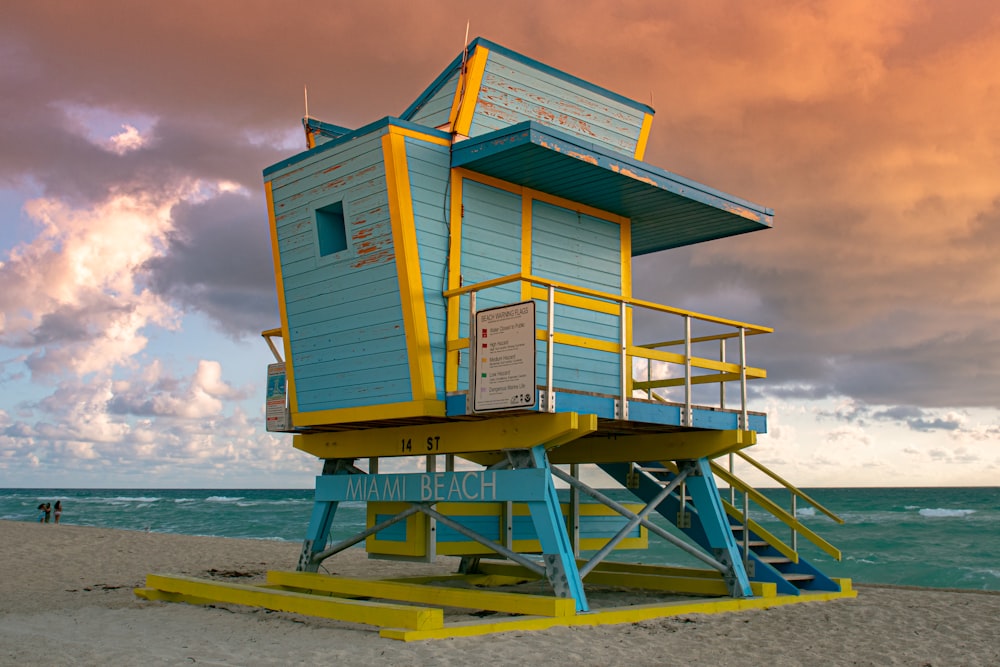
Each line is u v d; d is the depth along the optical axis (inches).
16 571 661.3
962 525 1771.7
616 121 461.1
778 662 290.0
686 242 496.7
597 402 356.5
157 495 6225.4
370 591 403.9
